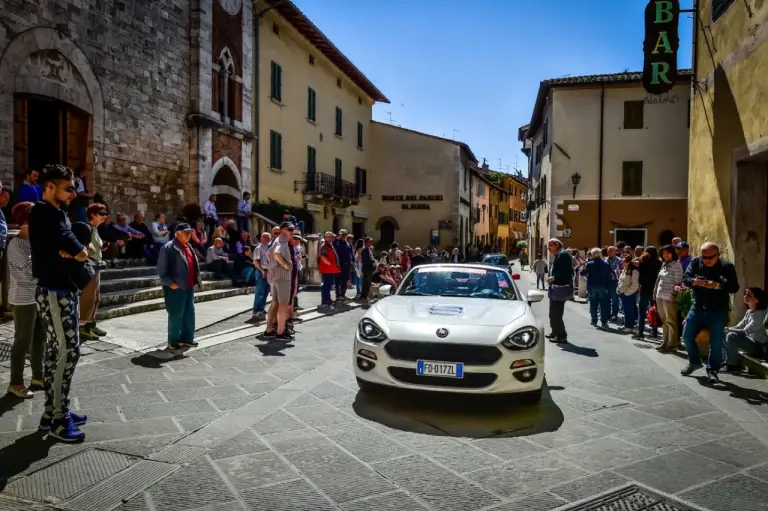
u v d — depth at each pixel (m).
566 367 7.44
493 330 5.19
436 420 4.98
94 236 7.64
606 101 24.53
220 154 19.05
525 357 5.09
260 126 22.72
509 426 4.88
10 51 11.80
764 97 8.09
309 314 11.89
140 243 13.81
